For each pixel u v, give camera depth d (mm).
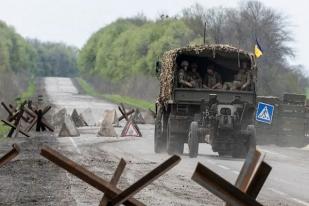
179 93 47875
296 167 40531
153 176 6746
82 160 39344
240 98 47875
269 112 63875
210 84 48844
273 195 26500
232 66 50312
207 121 46219
